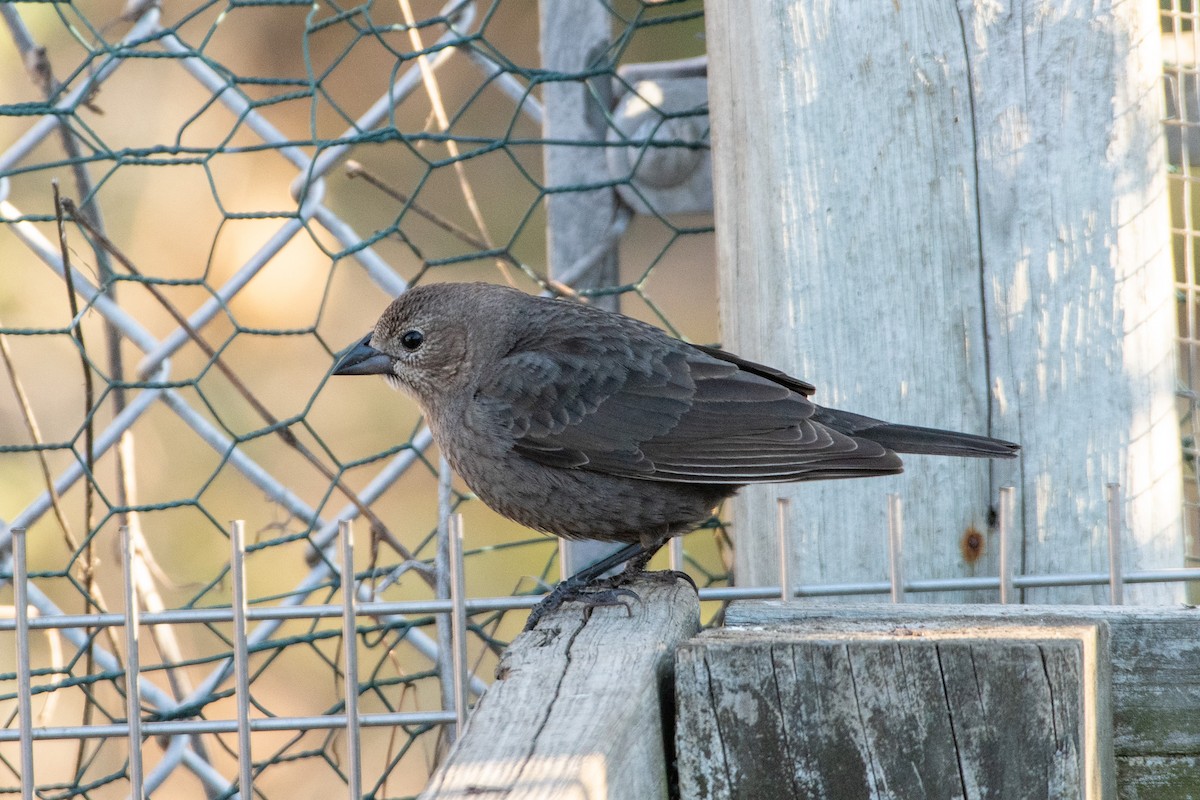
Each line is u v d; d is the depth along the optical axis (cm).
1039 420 715
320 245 780
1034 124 705
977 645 422
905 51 702
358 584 795
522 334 795
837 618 535
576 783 372
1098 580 655
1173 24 754
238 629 570
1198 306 766
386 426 1449
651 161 828
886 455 669
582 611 561
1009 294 711
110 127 1443
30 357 1269
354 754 575
